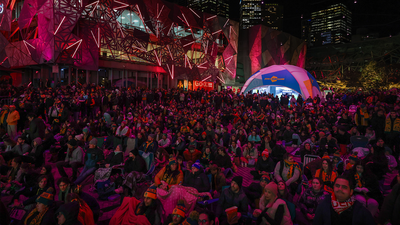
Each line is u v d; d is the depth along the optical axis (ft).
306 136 40.14
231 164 24.81
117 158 21.84
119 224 13.01
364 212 8.80
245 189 16.84
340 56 228.02
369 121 40.09
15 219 13.91
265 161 23.91
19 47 81.97
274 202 12.24
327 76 225.15
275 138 40.45
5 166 19.40
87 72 86.02
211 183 18.86
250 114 60.80
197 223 10.46
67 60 77.92
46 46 76.79
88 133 31.99
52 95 53.21
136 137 31.58
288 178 18.84
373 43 212.23
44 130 29.01
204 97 81.25
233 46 132.98
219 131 39.58
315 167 20.93
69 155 22.93
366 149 27.45
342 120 46.50
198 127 40.32
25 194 15.83
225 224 13.57
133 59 99.09
